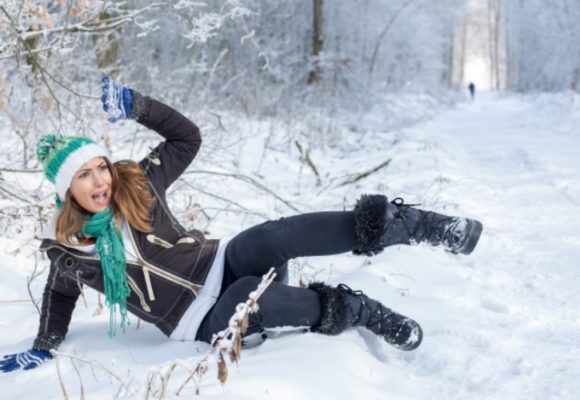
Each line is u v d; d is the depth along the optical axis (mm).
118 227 2383
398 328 2490
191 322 2510
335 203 5418
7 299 3279
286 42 16078
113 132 6199
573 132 11656
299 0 17203
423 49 22969
